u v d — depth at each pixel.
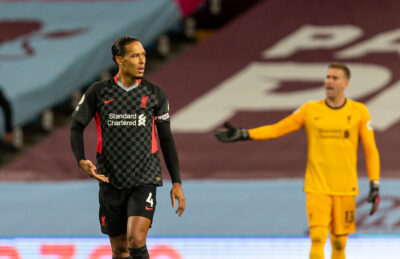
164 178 31.72
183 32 48.66
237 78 41.25
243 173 32.81
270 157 33.91
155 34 43.25
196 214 27.28
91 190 30.12
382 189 28.69
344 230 19.14
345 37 44.81
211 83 40.84
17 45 42.28
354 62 42.09
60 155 33.84
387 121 36.44
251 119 37.12
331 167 18.78
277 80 40.81
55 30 44.28
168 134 15.02
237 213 27.45
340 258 19.55
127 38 14.51
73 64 39.41
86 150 33.88
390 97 38.62
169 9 43.38
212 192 29.55
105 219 15.08
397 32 45.03
